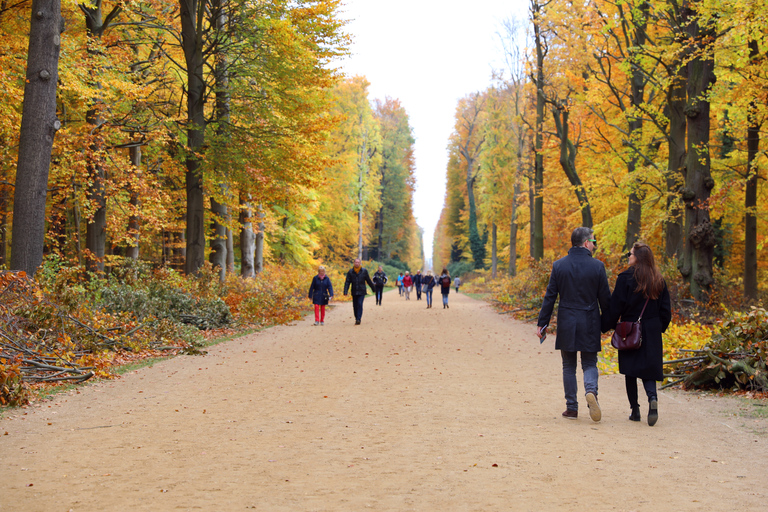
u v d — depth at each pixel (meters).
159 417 6.24
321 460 4.61
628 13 16.73
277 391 7.79
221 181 18.47
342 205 45.72
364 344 13.46
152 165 23.03
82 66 15.23
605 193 21.56
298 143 19.23
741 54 13.77
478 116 65.06
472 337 15.07
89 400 7.17
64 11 16.45
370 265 61.50
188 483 4.03
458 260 80.81
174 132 19.20
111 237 19.81
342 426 5.80
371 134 54.47
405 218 85.94
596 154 21.50
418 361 10.73
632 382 6.03
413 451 4.86
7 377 6.79
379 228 76.00
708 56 13.23
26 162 10.93
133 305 13.04
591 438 5.26
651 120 17.47
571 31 19.97
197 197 18.81
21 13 15.51
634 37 17.73
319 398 7.31
